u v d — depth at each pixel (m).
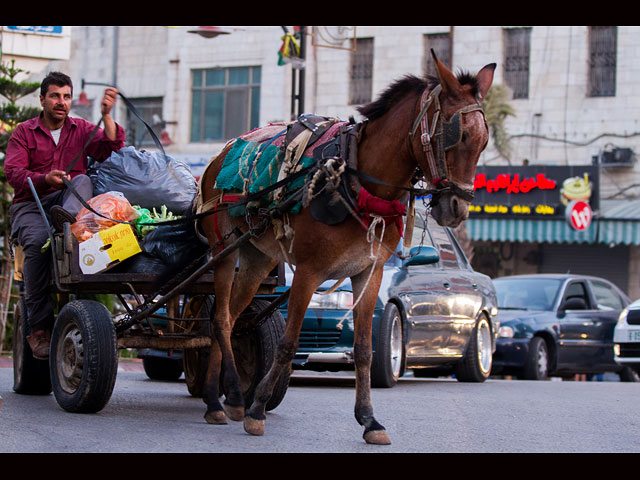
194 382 9.41
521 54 29.64
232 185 7.42
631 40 28.55
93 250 7.65
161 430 7.05
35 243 8.41
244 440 6.73
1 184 15.28
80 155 8.48
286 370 8.08
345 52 31.19
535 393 11.52
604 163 28.42
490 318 14.09
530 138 29.30
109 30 34.25
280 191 6.86
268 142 7.39
